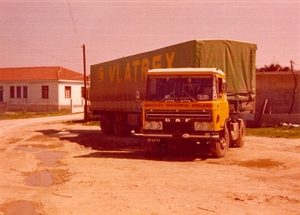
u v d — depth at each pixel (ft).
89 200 28.04
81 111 197.06
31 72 201.57
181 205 26.45
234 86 55.77
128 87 70.69
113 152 54.08
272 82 96.99
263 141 66.08
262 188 31.40
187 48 52.44
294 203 26.89
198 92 43.93
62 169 41.37
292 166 41.39
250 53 56.75
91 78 88.53
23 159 48.62
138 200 27.81
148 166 41.88
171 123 44.19
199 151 53.26
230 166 41.81
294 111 96.32
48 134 83.87
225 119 48.06
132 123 71.15
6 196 29.66
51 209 25.89
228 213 24.53
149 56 62.85
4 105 196.65
